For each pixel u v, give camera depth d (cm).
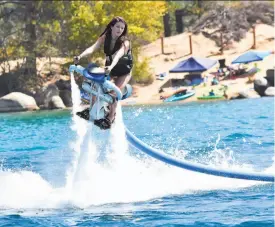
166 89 10406
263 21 13438
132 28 10406
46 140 4722
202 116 6291
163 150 3825
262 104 7662
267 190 2428
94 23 10425
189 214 2091
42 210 2234
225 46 12738
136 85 10831
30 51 11019
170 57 12500
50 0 11119
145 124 5559
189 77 10700
